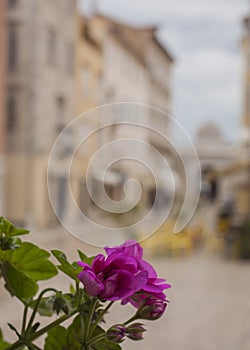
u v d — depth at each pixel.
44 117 20.03
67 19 21.16
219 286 8.29
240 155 14.80
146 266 0.58
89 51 22.28
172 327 5.81
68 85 21.12
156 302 0.56
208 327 5.89
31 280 0.65
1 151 17.22
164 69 25.08
